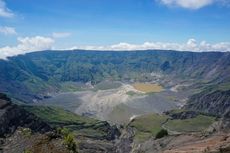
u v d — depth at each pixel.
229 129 194.38
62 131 107.56
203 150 136.50
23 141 116.88
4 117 196.62
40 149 84.31
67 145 89.75
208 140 163.38
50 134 95.06
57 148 85.75
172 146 189.12
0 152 114.81
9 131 181.88
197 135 196.88
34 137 115.25
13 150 113.06
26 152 85.12
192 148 149.00
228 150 124.44
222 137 162.00
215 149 130.25
